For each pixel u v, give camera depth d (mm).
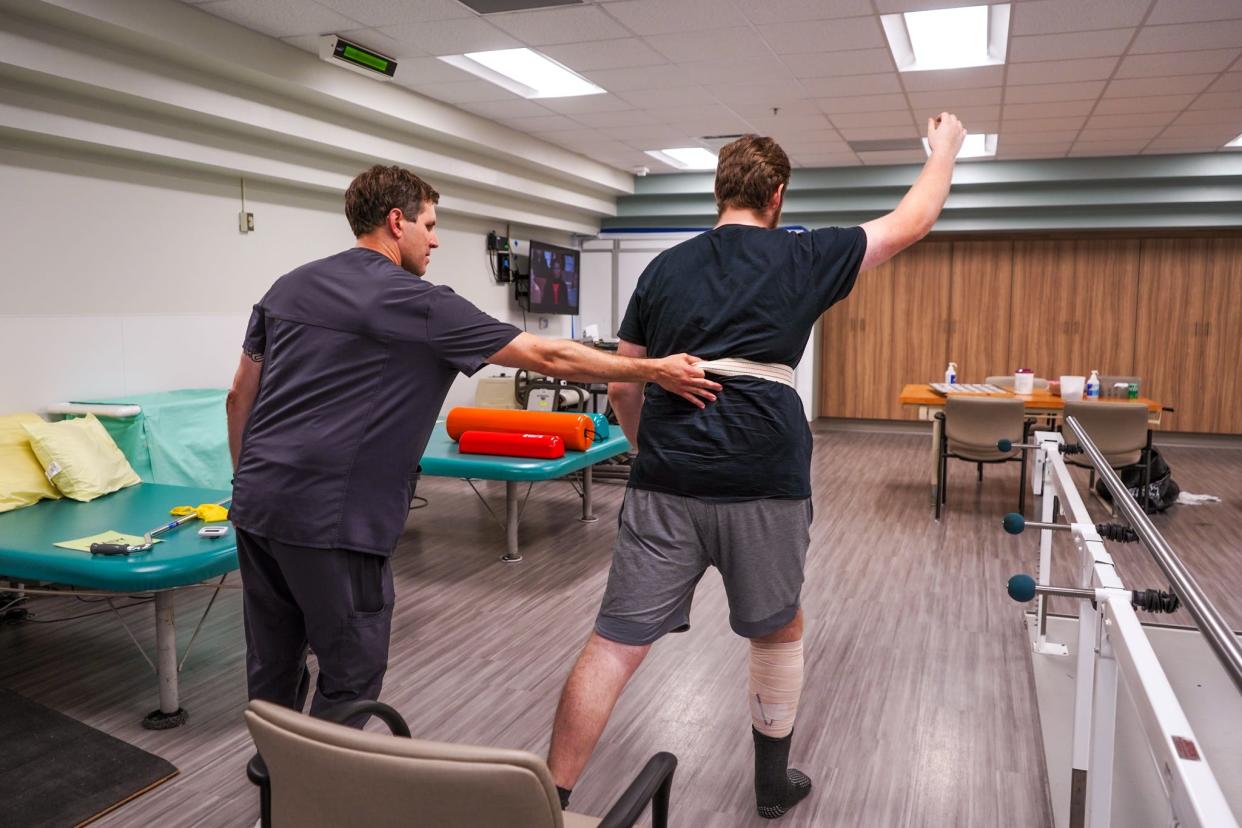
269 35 4508
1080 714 1665
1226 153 7441
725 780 2312
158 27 3881
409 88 5582
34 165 4129
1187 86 5465
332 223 6137
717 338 1711
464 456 4336
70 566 2572
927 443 8719
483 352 1748
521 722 2623
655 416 1771
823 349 9617
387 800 973
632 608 1753
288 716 1024
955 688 2879
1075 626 3420
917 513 5543
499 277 8086
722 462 1697
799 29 4480
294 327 1793
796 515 1758
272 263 5621
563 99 5914
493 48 4773
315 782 1013
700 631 3396
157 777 2281
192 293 5043
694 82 5469
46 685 2863
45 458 3459
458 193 7059
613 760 2418
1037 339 8914
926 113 6254
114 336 4574
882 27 4445
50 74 3684
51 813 2109
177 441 4297
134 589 2488
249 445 1823
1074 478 6629
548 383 6586
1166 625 3443
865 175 8383
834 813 2162
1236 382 8398
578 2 4082
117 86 3965
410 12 4191
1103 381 6602
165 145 4520
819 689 2875
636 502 1784
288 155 5363
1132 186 7875
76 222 4348
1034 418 6008
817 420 9742
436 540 4758
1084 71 5180
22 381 4129
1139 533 1479
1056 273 8781
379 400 1764
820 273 1695
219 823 2096
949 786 2287
